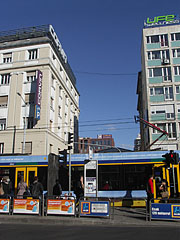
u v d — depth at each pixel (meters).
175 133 30.94
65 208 11.09
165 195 11.47
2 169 16.41
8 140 30.20
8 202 11.62
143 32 34.81
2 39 34.41
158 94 32.53
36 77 30.42
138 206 14.27
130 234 7.54
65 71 40.72
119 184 14.79
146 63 33.78
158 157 14.82
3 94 32.25
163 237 7.05
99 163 15.27
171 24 35.03
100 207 10.76
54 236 7.19
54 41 34.72
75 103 48.50
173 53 33.41
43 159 16.02
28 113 30.89
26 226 9.24
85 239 6.74
